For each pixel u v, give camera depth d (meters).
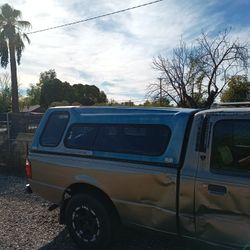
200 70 24.33
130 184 4.07
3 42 29.50
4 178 9.51
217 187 3.46
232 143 3.54
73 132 4.74
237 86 23.67
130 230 5.06
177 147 3.78
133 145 4.16
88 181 4.42
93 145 4.48
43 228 5.48
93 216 4.44
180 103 25.02
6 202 7.00
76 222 4.61
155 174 3.87
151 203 3.93
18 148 10.38
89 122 4.62
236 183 3.34
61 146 4.79
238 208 3.33
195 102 24.50
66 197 4.77
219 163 3.52
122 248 4.61
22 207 6.62
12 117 11.41
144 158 3.99
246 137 3.48
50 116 5.07
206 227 3.56
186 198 3.66
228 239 3.43
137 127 4.18
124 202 4.15
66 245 4.82
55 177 4.80
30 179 5.15
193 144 3.69
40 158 4.98
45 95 80.25
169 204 3.79
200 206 3.57
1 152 10.76
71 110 4.88
